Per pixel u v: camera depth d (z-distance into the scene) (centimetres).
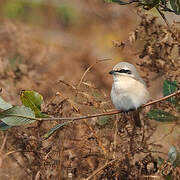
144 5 884
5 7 2088
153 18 1153
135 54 1223
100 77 1316
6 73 1358
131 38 1150
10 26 1638
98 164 1048
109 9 1873
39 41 1688
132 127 1101
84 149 1052
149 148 1095
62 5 2150
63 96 1035
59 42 1941
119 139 1086
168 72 1183
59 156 1038
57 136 1054
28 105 827
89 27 1969
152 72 1252
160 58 1182
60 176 995
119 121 1110
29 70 1433
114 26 1820
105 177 1033
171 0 862
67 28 2081
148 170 1048
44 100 1120
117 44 1170
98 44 1823
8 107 830
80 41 1922
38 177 986
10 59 1521
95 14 1969
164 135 1062
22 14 2119
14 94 1280
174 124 1059
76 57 1611
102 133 1084
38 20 2123
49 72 1434
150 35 1160
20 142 1101
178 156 921
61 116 1049
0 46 1569
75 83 1129
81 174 1044
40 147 1066
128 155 1052
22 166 1076
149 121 1124
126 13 1770
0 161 1015
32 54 1576
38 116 824
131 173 1041
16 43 1598
